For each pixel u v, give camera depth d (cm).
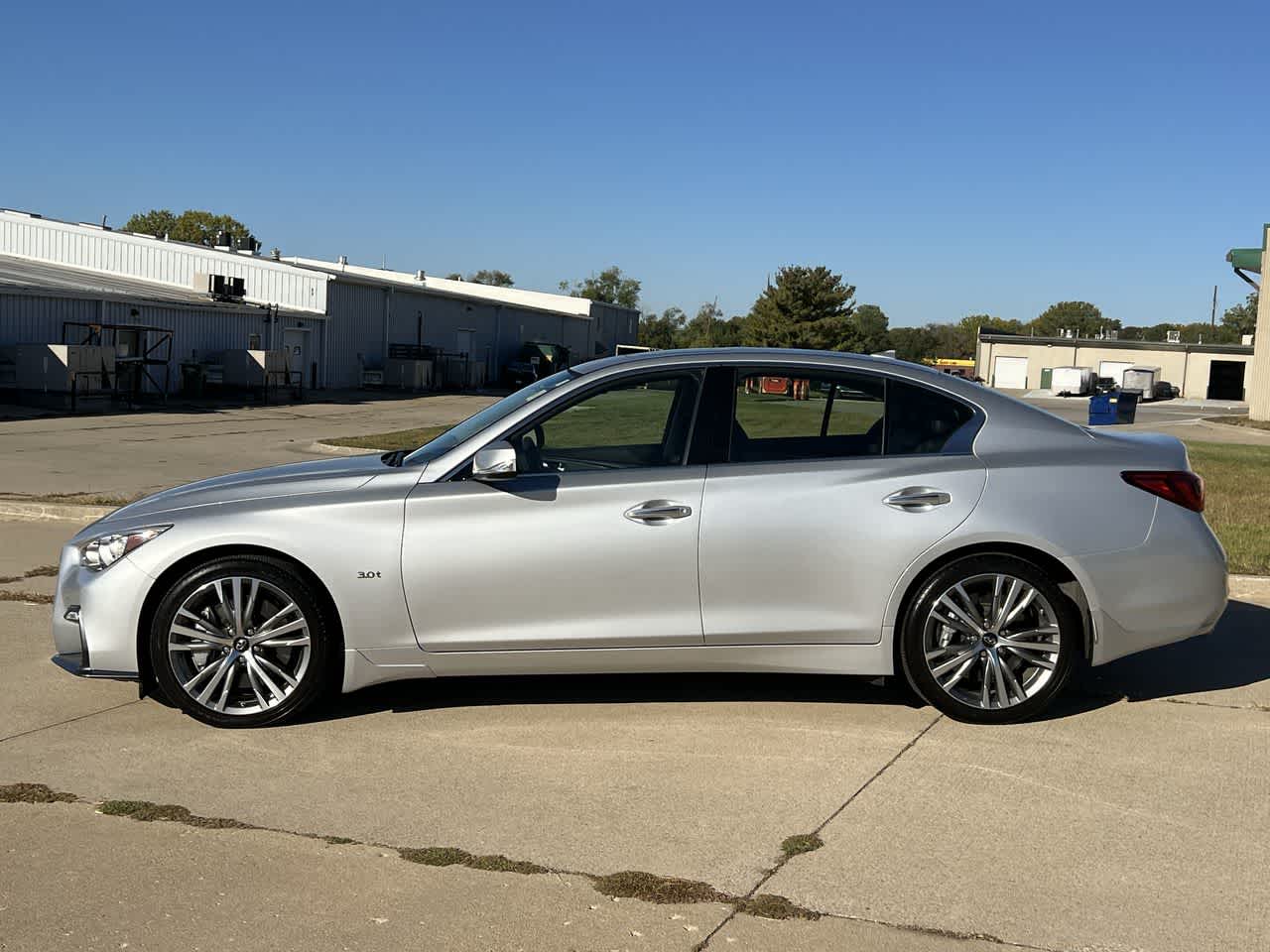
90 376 2731
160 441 2033
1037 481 493
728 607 489
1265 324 3906
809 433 503
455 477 493
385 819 390
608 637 488
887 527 486
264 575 482
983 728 493
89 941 304
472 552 484
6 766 438
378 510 484
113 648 482
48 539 965
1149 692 552
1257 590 802
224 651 485
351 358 4491
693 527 485
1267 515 1199
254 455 1828
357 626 484
